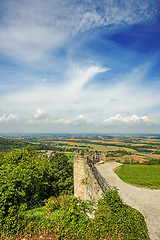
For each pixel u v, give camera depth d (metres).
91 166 14.09
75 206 7.76
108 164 30.55
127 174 22.28
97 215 7.44
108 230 6.65
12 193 7.44
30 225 7.33
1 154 33.00
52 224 7.40
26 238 6.73
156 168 25.36
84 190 14.13
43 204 19.00
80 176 14.78
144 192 15.94
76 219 7.20
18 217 7.33
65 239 6.67
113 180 19.84
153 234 9.20
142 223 7.08
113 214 7.41
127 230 6.60
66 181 33.44
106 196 8.50
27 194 17.23
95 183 12.20
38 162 29.72
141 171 23.75
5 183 7.97
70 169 38.03
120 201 8.20
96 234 6.55
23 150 33.28
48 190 33.06
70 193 32.16
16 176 8.70
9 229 6.90
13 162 28.30
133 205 13.05
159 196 14.91
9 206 7.44
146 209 12.34
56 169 34.84
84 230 6.75
